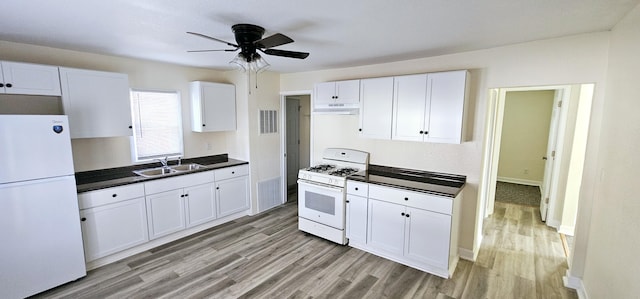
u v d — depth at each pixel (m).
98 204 2.90
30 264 2.44
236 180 4.29
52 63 2.93
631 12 1.84
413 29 2.25
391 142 3.67
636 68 1.75
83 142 3.23
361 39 2.53
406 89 3.17
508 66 2.77
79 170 3.22
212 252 3.34
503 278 2.83
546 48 2.56
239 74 4.34
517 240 3.70
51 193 2.51
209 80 4.37
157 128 3.86
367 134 3.53
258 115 4.50
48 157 2.48
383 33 2.35
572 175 3.80
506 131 6.84
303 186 3.83
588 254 2.44
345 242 3.52
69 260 2.65
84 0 1.69
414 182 3.17
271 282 2.76
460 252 3.23
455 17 1.97
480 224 3.49
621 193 1.85
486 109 2.96
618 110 2.00
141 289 2.62
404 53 3.08
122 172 3.55
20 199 2.36
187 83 4.12
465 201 3.15
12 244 2.35
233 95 4.40
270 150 4.77
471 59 2.97
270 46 2.17
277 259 3.19
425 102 3.05
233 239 3.69
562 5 1.75
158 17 1.99
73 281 2.71
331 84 3.82
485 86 2.92
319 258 3.22
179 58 3.48
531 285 2.71
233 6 1.78
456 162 3.19
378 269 3.00
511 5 1.75
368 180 3.28
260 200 4.66
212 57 3.42
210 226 4.05
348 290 2.64
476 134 3.02
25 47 2.77
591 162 2.43
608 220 2.04
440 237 2.78
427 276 2.87
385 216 3.12
